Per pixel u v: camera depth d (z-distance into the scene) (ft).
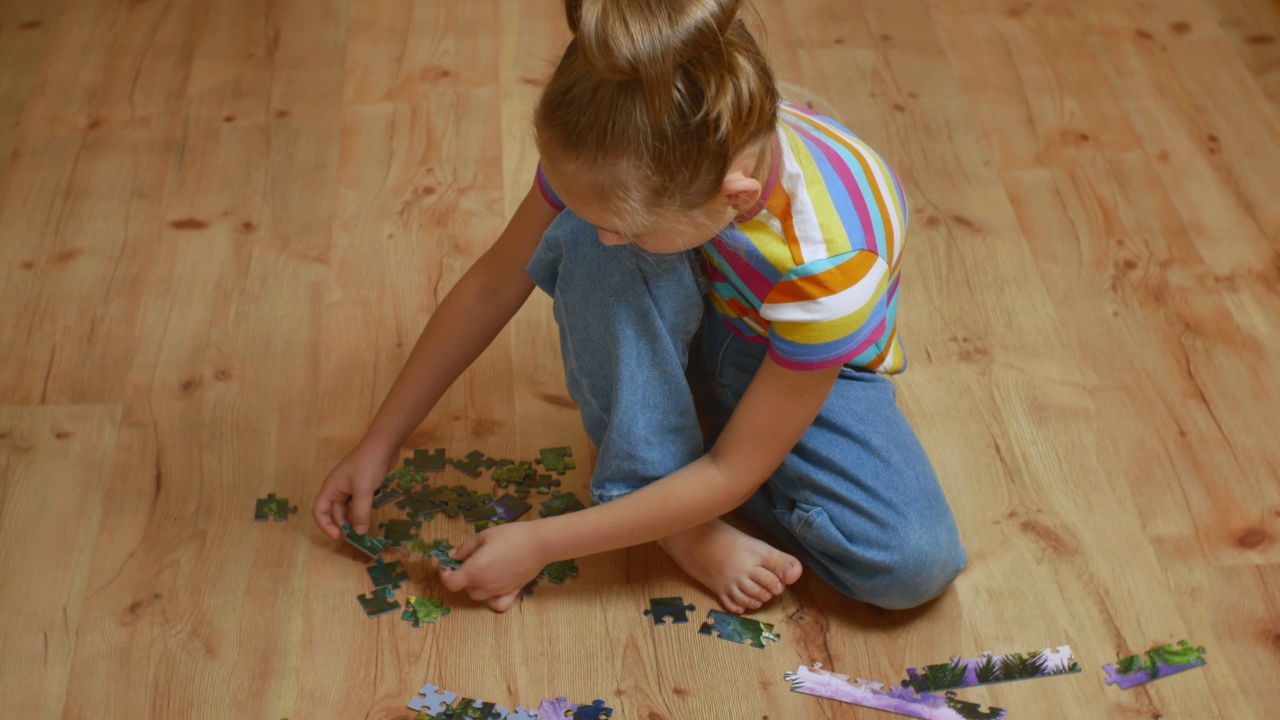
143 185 5.95
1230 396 5.24
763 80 3.26
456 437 4.95
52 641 4.23
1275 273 5.80
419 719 4.09
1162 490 4.88
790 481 4.36
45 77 6.52
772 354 3.83
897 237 3.96
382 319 5.41
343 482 4.55
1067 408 5.17
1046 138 6.48
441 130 6.34
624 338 4.00
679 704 4.17
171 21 6.93
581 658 4.28
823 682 4.25
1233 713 4.20
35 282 5.47
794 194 3.66
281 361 5.21
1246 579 4.60
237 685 4.16
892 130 6.48
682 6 2.97
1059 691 4.25
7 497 4.64
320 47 6.81
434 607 4.39
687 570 4.50
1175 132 6.54
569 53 3.25
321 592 4.42
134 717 4.06
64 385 5.06
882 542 4.19
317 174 6.06
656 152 3.15
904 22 7.18
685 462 4.27
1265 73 6.93
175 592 4.39
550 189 4.21
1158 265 5.82
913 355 5.37
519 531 4.27
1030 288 5.69
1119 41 7.11
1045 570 4.61
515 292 4.58
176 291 5.47
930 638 4.40
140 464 4.80
